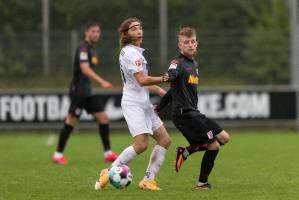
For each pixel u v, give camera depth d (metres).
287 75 75.44
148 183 32.16
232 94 72.56
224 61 75.50
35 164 45.19
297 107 72.88
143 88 31.75
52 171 40.75
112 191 31.55
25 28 77.88
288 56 75.44
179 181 35.50
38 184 34.78
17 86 74.31
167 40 74.00
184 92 31.25
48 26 77.06
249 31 75.62
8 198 30.25
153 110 32.31
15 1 78.06
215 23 79.69
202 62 75.62
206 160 31.66
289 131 75.88
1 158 49.62
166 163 44.47
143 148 31.48
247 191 31.62
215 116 72.62
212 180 35.81
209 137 31.03
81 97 46.06
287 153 51.28
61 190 32.44
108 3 77.38
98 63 74.44
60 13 77.19
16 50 74.25
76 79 46.62
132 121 31.38
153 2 76.56
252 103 72.75
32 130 76.50
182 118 31.38
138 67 30.97
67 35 74.06
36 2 77.88
